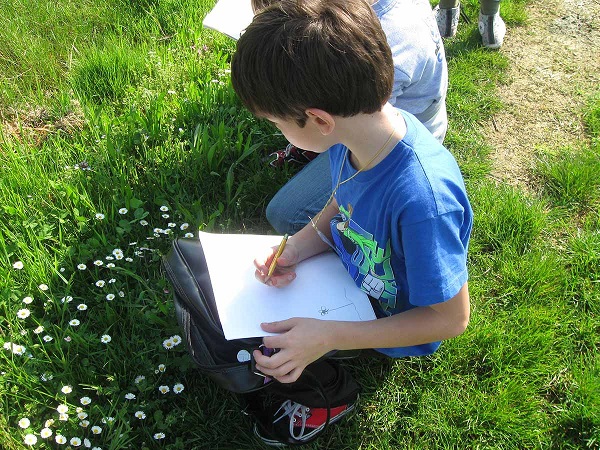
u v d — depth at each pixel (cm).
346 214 167
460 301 155
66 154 262
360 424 198
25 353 196
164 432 188
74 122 279
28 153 265
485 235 251
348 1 134
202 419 192
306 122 140
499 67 334
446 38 349
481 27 341
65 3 353
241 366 162
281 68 129
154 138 269
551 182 275
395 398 204
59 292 215
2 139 268
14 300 212
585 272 238
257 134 277
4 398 190
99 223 236
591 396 200
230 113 279
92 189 249
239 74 136
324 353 158
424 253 143
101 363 199
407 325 158
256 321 163
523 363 212
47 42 325
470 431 197
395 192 144
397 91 202
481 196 264
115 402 189
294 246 183
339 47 127
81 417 180
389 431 197
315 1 131
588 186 267
